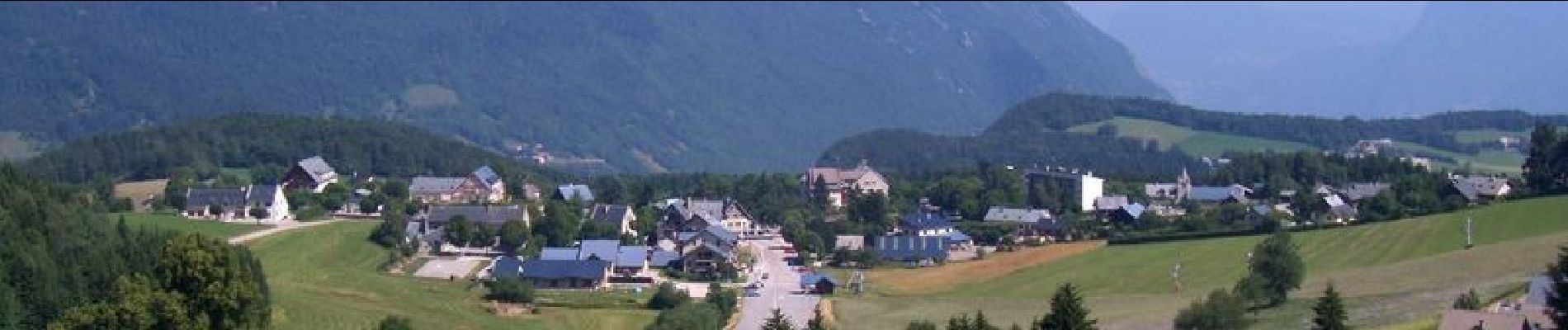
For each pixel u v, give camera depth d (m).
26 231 177.88
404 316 197.38
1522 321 146.25
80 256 174.75
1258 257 198.12
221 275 143.50
